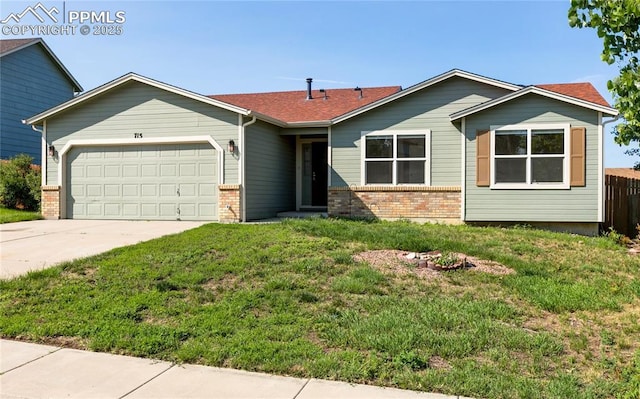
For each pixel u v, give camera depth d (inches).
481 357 180.5
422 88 558.6
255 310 233.9
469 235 431.8
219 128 551.8
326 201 681.6
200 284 274.8
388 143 571.8
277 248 348.2
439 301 241.8
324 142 684.1
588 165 488.4
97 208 593.6
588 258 360.5
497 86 544.7
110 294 257.6
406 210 559.2
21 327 216.8
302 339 197.2
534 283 279.4
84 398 153.9
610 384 157.8
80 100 581.3
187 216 562.6
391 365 172.1
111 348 196.7
